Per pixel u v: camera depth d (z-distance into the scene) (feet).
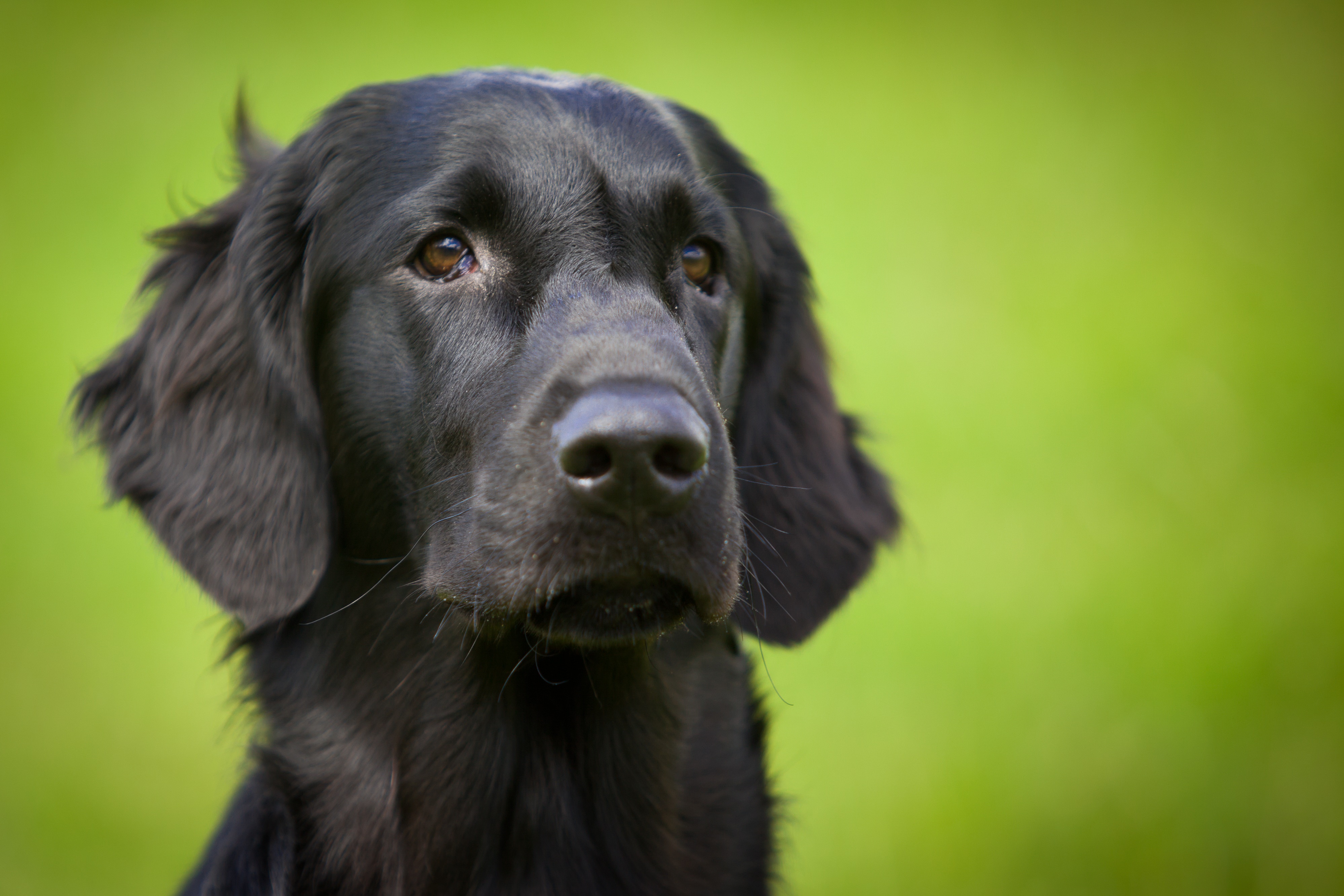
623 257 13.15
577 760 14.02
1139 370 41.32
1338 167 58.03
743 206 16.10
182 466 14.64
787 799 16.66
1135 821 24.93
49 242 53.01
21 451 41.55
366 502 13.79
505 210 13.09
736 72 64.64
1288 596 29.81
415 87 14.38
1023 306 45.98
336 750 14.01
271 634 14.53
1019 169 57.26
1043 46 68.13
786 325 16.74
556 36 67.82
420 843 13.91
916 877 24.07
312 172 14.34
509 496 11.66
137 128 60.49
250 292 14.34
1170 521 33.32
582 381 11.45
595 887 14.19
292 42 67.00
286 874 13.71
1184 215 53.78
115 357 15.89
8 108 60.90
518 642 13.56
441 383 12.94
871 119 61.16
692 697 14.74
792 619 16.30
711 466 11.66
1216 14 70.54
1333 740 26.18
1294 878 24.13
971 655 28.78
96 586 35.86
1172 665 28.25
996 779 25.59
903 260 48.73
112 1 67.51
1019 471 36.01
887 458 36.52
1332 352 42.04
